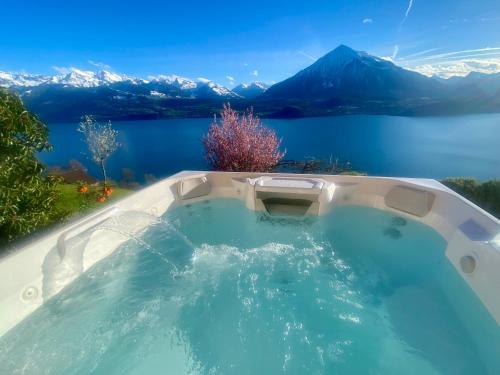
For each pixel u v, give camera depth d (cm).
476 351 147
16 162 248
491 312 156
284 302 195
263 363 150
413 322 170
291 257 247
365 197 312
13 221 244
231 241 274
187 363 151
